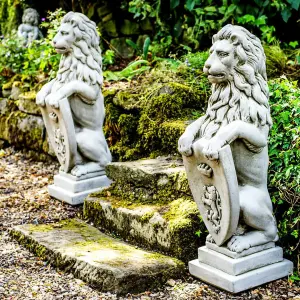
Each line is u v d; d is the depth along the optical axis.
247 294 3.93
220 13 7.11
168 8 7.66
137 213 4.64
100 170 5.60
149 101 5.78
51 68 7.54
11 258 4.58
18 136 7.34
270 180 4.40
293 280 4.07
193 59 6.45
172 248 4.34
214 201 3.92
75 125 5.54
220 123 3.90
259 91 3.88
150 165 5.03
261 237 4.02
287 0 6.63
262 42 6.62
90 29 5.35
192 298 3.91
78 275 4.20
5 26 9.66
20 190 6.10
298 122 4.52
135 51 8.23
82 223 5.10
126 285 3.97
